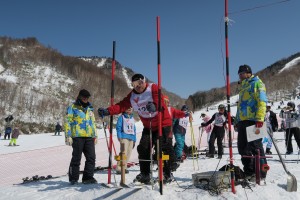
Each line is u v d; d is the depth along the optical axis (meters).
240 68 5.10
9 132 27.47
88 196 4.70
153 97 4.81
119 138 7.74
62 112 69.12
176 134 8.45
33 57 106.19
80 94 6.09
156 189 4.49
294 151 10.54
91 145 6.05
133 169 8.01
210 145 9.60
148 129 5.05
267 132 4.72
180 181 5.29
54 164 12.25
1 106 63.50
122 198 4.35
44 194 5.25
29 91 76.50
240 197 4.04
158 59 4.55
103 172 7.63
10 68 95.25
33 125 58.81
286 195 4.18
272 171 6.11
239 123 5.04
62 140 23.97
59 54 115.94
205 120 12.38
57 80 96.75
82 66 115.25
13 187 6.12
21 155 14.91
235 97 41.47
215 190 4.23
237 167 4.70
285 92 100.75
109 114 5.23
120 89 114.06
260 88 4.76
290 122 9.72
